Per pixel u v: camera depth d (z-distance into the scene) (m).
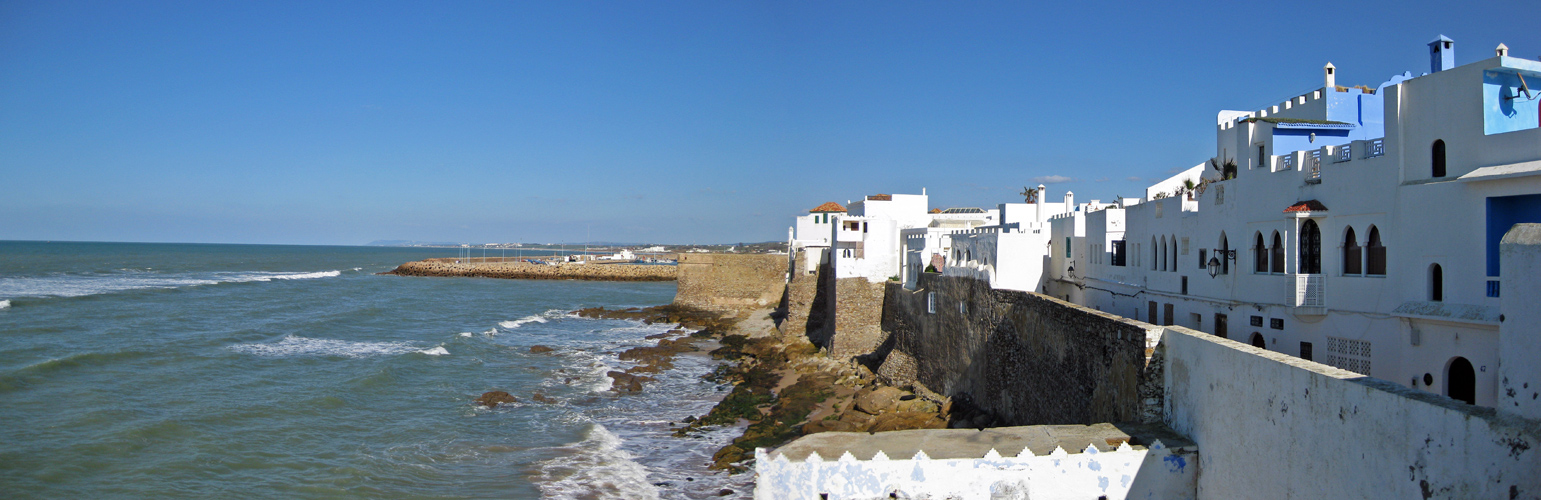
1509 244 9.67
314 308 81.44
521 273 164.38
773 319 68.62
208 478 25.89
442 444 31.20
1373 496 11.16
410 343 57.12
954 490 15.29
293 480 26.08
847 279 49.62
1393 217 18.58
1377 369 19.02
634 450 31.38
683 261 80.62
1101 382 20.47
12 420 30.84
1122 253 34.31
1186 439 16.70
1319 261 21.08
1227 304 24.52
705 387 44.09
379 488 25.86
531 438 32.72
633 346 59.78
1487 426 9.42
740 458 29.77
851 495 15.16
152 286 105.50
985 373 31.58
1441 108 17.61
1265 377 13.76
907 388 40.56
